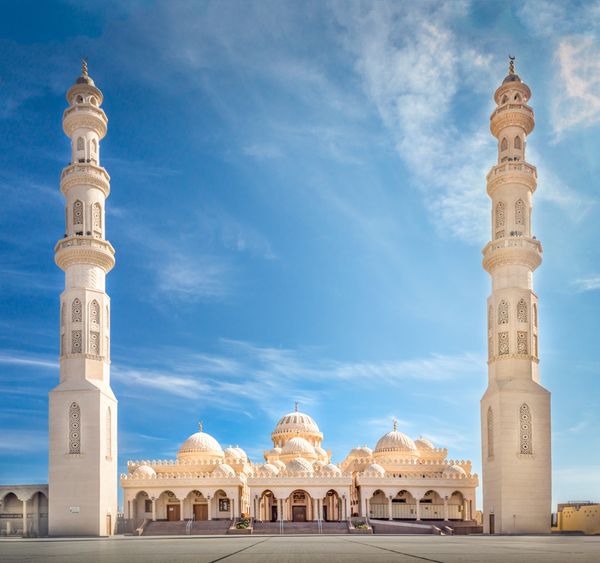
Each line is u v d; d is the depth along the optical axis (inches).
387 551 685.3
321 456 4549.7
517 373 3127.5
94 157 3474.4
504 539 1540.4
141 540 1892.2
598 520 3016.7
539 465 3009.4
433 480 3779.5
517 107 3459.6
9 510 3403.1
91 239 3297.2
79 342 3179.1
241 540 1577.3
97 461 3041.3
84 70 3607.3
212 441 4340.6
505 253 3260.3
